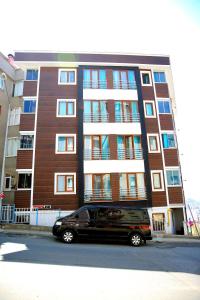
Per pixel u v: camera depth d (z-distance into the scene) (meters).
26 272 6.84
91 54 22.92
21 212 18.56
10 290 5.52
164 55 23.86
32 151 20.05
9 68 21.75
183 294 5.91
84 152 20.23
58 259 8.45
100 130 20.84
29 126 20.62
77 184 19.45
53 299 5.20
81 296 5.47
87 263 8.23
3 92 20.95
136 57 23.38
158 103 22.62
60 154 20.11
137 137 21.12
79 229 12.37
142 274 7.39
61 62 22.42
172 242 14.40
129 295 5.72
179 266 8.54
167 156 21.14
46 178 19.47
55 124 20.83
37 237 13.16
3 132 20.62
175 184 20.56
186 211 20.00
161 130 21.80
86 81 22.19
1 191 19.48
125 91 22.25
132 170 20.16
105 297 5.51
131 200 19.48
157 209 19.70
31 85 21.84
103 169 19.91
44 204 18.89
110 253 10.16
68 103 21.56
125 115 21.55
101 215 12.87
